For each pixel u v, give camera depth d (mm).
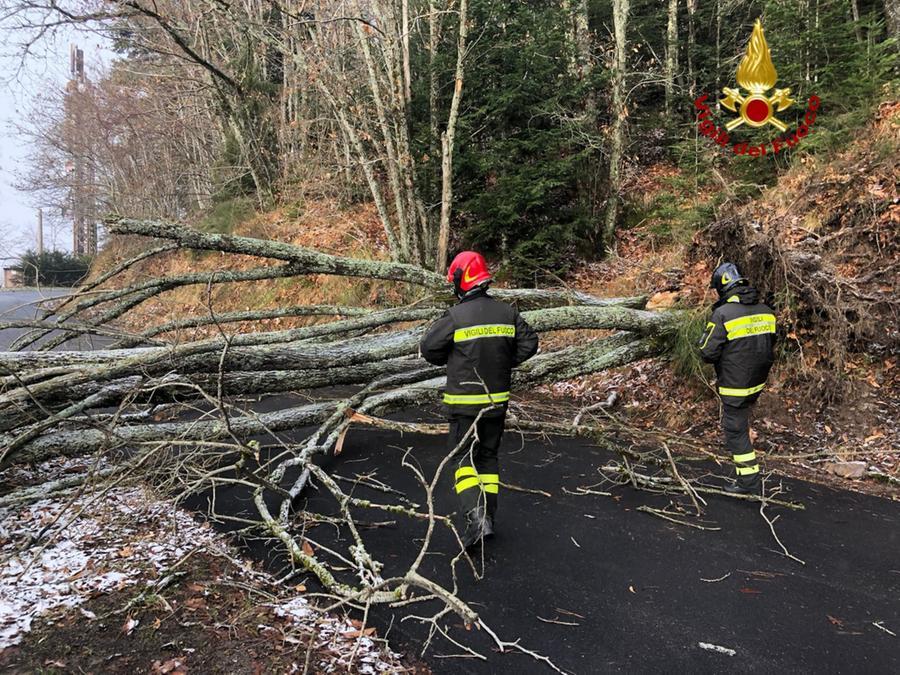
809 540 3248
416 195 9859
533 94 10359
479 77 10523
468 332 3141
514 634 2385
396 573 2879
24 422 3689
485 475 3197
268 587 2705
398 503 3766
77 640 2236
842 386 4902
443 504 3738
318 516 3395
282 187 14641
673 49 13305
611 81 10875
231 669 2094
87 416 3680
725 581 2812
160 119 17016
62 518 3314
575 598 2660
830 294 5164
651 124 12969
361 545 2826
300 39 10164
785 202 6789
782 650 2285
